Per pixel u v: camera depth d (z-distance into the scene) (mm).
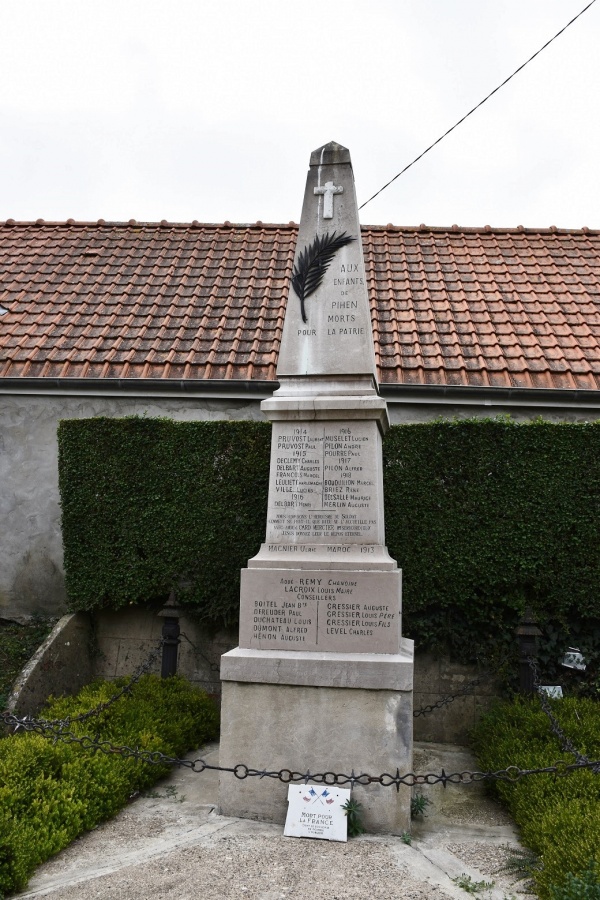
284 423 6117
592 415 9242
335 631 5512
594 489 7965
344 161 6562
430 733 8078
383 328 10477
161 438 8656
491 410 9312
